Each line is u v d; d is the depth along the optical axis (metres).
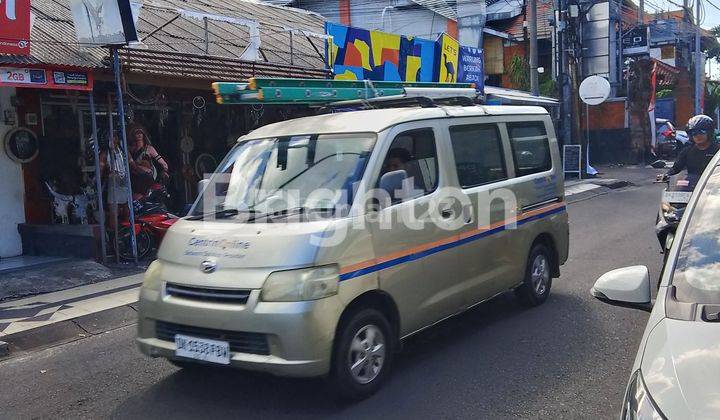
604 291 3.21
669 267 3.04
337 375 4.16
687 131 6.88
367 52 12.91
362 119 5.01
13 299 7.49
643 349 2.62
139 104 10.95
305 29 14.81
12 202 9.44
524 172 6.30
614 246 9.57
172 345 4.31
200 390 4.71
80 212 10.01
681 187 6.88
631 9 29.08
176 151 11.73
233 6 15.47
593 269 8.09
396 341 4.67
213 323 4.08
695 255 3.02
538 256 6.50
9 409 4.61
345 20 22.89
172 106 11.55
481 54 16.97
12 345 6.02
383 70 13.37
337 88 6.24
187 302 4.20
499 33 21.58
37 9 10.21
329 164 4.76
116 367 5.36
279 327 3.91
